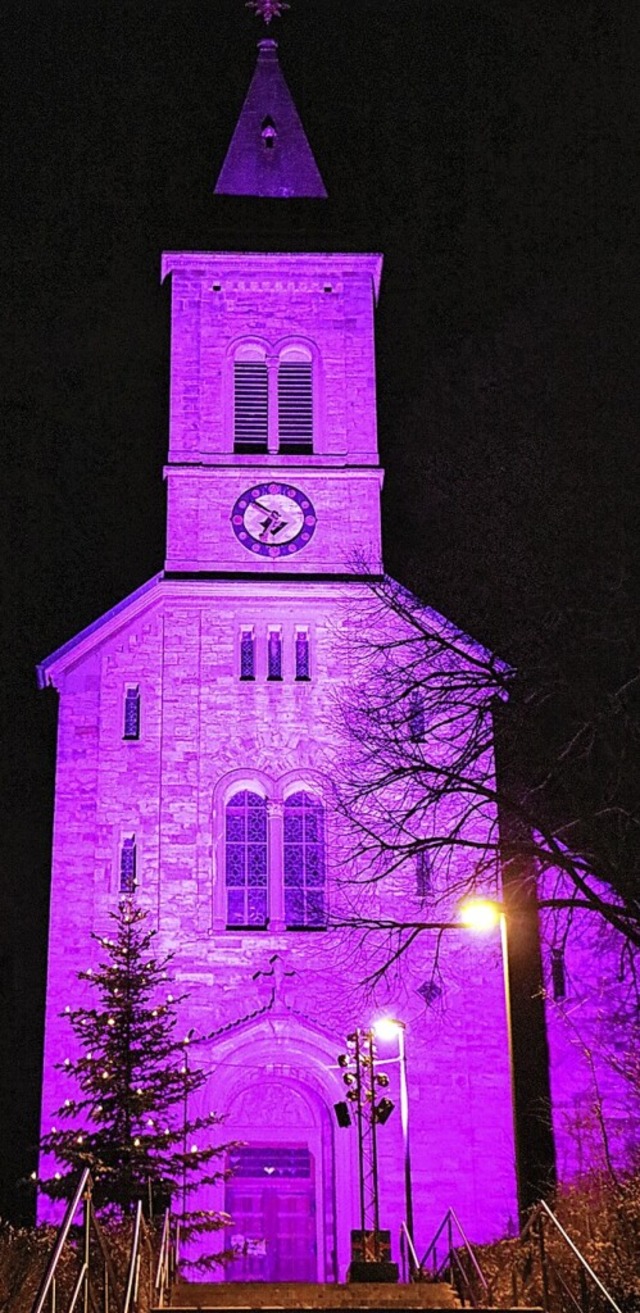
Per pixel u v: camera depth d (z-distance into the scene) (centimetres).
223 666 5075
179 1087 4359
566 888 4584
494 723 3331
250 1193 4628
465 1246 3300
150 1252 2584
